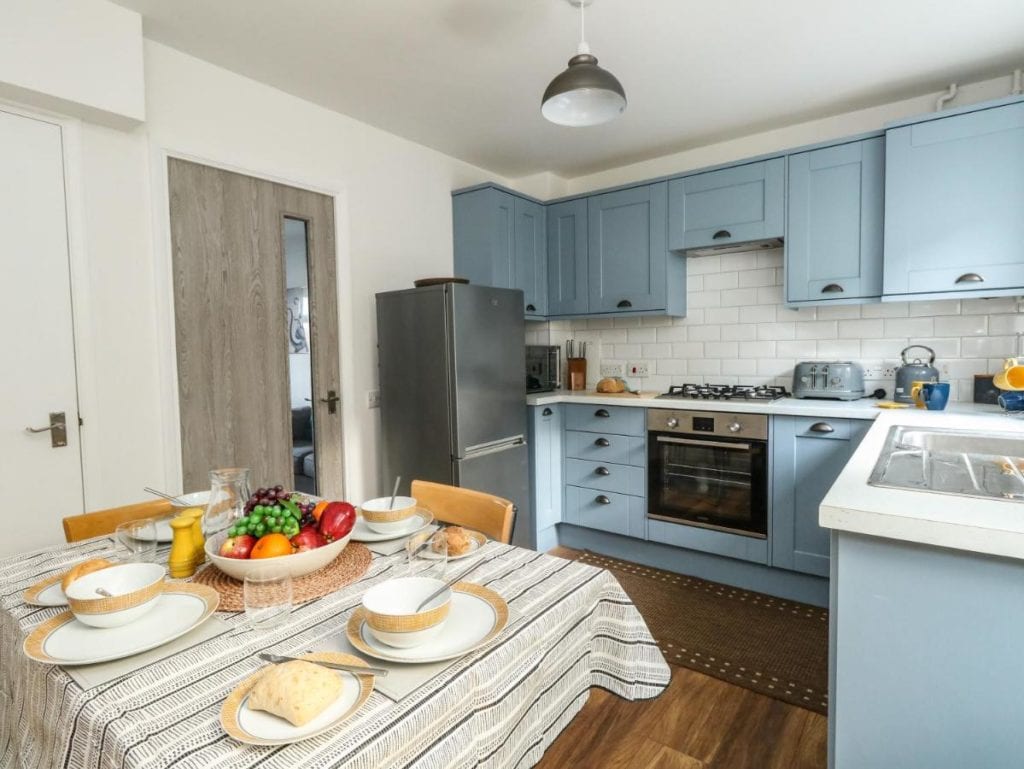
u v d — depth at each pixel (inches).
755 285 127.9
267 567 41.2
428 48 89.1
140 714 27.8
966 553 37.1
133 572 40.5
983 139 91.8
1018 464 55.1
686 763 64.0
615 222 134.4
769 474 106.3
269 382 103.0
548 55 91.6
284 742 24.8
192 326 92.1
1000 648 36.7
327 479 112.3
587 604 42.4
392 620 31.4
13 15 68.5
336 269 113.6
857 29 85.3
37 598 41.1
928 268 96.8
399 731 26.5
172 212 89.4
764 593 109.7
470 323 109.2
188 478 91.9
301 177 106.1
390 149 123.2
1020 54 93.2
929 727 39.2
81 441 79.7
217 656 33.1
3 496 73.7
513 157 139.5
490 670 32.0
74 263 78.6
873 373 115.0
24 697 35.1
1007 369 66.2
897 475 49.3
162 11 78.7
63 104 73.9
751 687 77.9
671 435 117.3
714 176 120.0
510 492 118.9
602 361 152.4
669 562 122.0
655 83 102.1
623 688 44.4
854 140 104.6
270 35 85.3
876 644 40.6
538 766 63.5
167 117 88.1
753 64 95.6
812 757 64.6
